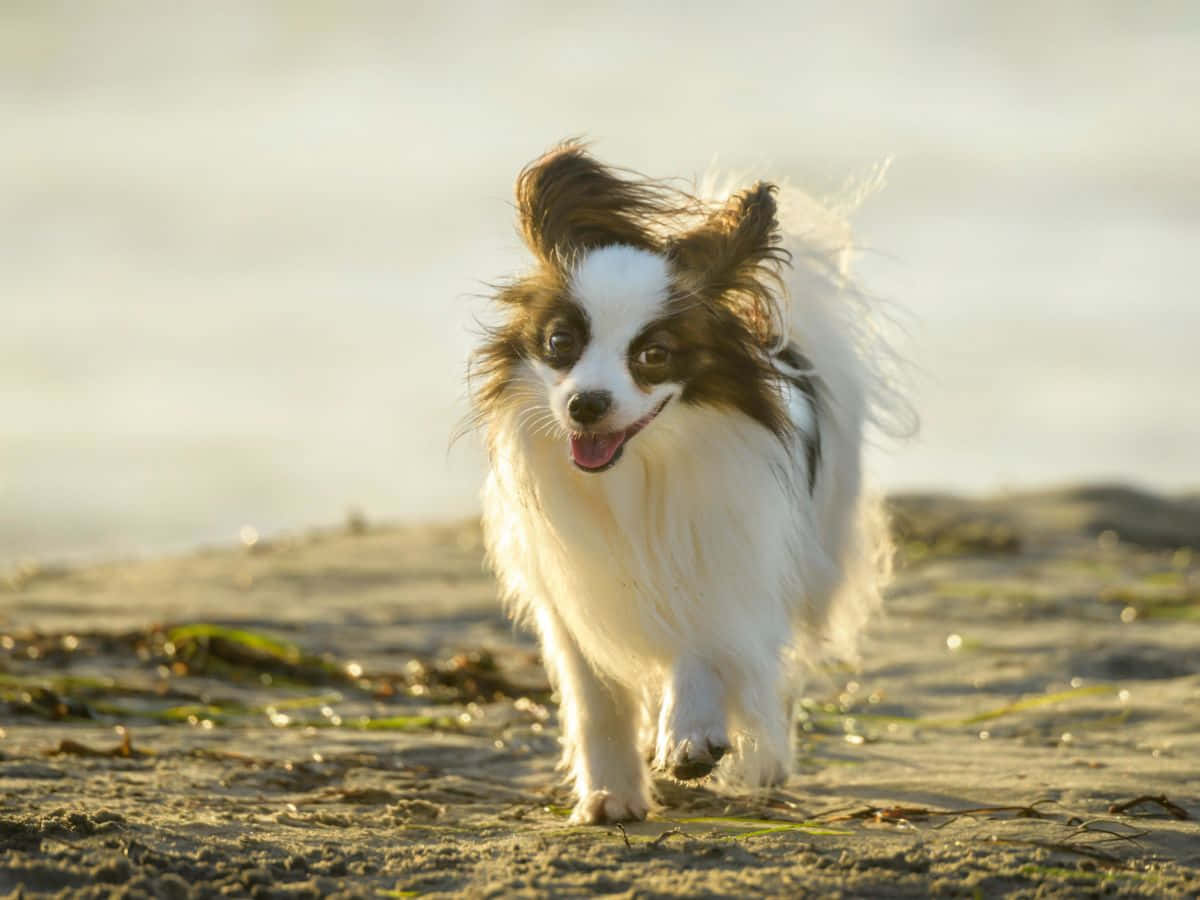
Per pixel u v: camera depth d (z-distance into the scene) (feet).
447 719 25.09
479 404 19.56
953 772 21.39
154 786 19.95
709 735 18.19
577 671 19.58
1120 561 40.14
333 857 16.31
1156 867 16.17
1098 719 24.76
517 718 25.35
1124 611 33.96
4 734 23.13
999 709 25.84
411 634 32.22
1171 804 18.57
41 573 39.47
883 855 16.11
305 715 25.53
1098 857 16.42
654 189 19.54
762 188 19.44
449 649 30.86
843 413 22.77
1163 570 39.19
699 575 18.98
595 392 17.81
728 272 19.07
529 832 18.07
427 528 45.39
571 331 18.38
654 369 18.24
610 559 19.02
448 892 15.23
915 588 36.55
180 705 25.93
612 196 19.38
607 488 18.78
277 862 16.03
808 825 18.13
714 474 18.78
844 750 23.24
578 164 19.44
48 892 14.66
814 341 22.50
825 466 22.36
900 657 29.78
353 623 33.04
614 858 16.34
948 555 40.45
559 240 19.35
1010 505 47.19
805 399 21.57
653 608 19.07
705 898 14.66
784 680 20.31
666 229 19.54
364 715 25.58
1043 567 39.29
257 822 18.02
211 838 16.90
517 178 19.86
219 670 28.12
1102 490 48.78
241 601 35.22
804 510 20.93
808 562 21.67
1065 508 46.65
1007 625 32.71
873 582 24.29
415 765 22.13
